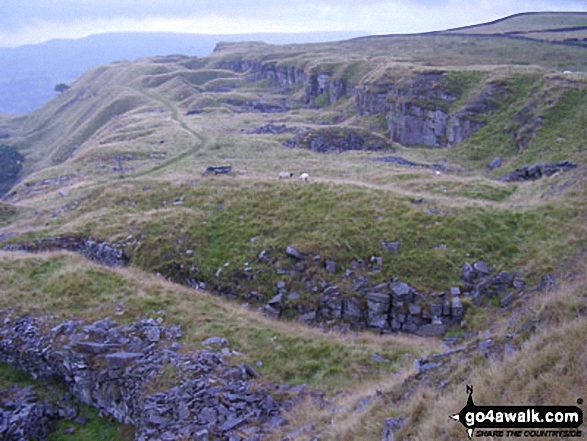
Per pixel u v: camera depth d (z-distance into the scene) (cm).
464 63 9681
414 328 2202
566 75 6047
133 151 6588
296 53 15900
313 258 2538
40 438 1561
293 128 8175
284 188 3403
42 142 15262
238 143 6931
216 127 8550
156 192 3812
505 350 1231
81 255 2842
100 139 9406
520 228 2722
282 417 1467
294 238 2719
